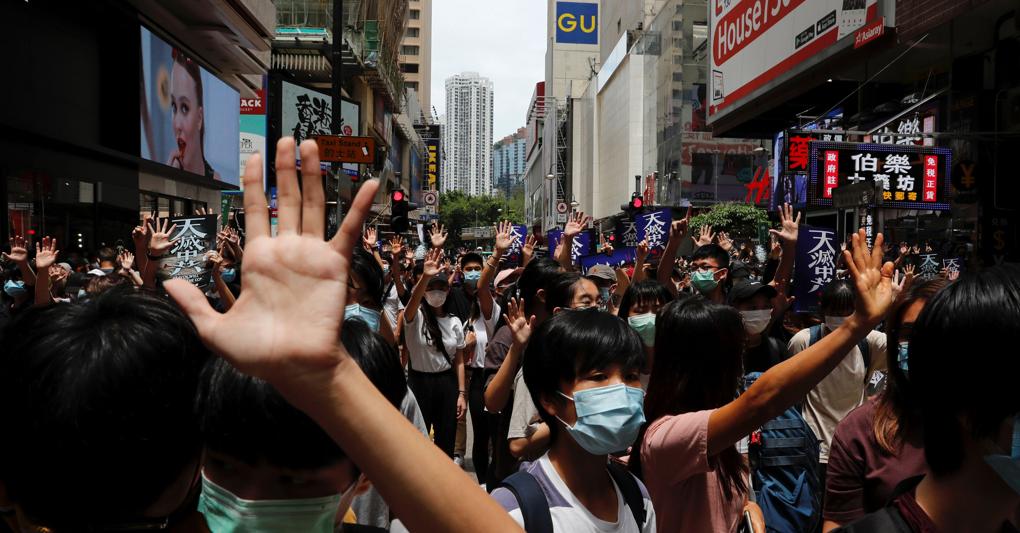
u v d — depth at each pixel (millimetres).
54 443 1172
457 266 11727
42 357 1203
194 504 1342
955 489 1326
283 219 956
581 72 97750
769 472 3141
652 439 2537
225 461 1402
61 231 13547
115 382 1196
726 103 22688
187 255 6453
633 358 2137
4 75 11695
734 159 42594
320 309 934
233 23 17656
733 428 2289
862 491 2547
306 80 36000
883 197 10875
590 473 2131
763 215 32125
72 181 13930
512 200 152750
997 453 1239
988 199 12195
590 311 2256
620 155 60719
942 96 13414
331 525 1466
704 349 2709
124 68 15078
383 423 950
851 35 14742
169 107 16969
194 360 1339
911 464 2406
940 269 10914
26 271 6414
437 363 6031
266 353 919
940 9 12062
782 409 2199
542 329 2213
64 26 13508
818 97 18734
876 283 2102
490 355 5102
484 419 6215
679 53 44281
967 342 1242
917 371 1352
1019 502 1306
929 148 11281
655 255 8266
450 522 960
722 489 2564
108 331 1243
